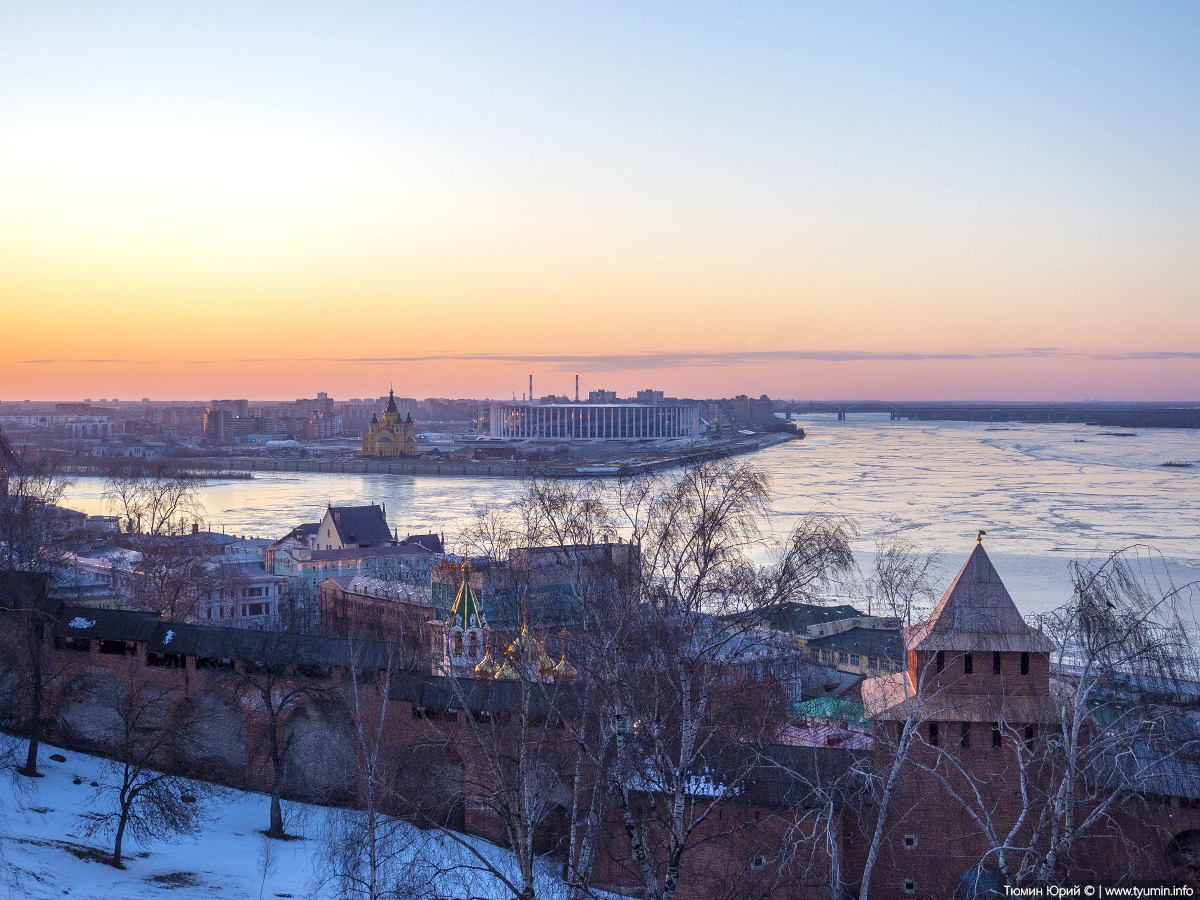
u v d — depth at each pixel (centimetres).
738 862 6119
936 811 6162
